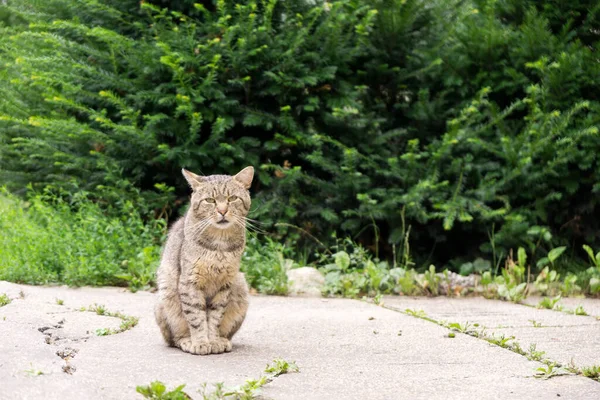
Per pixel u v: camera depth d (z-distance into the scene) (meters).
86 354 5.05
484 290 8.69
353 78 10.41
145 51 9.47
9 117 9.43
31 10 10.78
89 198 10.34
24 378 4.19
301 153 9.95
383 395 4.23
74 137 9.64
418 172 9.66
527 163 9.18
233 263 5.38
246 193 5.57
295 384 4.41
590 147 9.27
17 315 6.18
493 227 9.40
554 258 9.00
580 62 9.44
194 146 9.47
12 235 9.38
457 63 10.16
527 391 4.34
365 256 9.68
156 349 5.34
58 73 9.45
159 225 9.55
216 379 4.45
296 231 9.87
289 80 9.50
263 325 6.44
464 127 9.79
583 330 6.37
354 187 9.62
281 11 10.21
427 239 10.24
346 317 6.88
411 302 8.14
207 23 9.82
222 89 9.62
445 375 4.71
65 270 8.75
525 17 10.27
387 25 10.21
